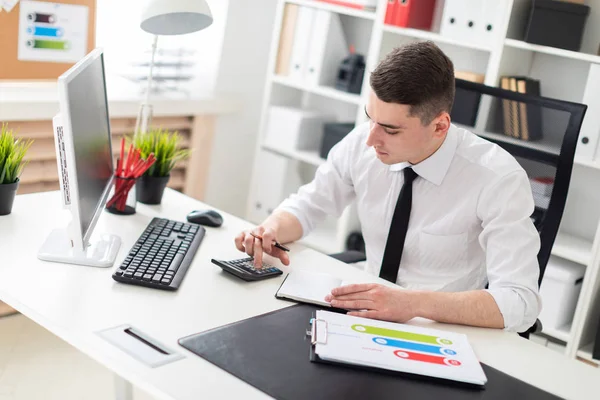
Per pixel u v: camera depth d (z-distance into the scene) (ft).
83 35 9.46
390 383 4.25
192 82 11.38
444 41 9.69
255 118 12.08
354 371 4.33
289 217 6.53
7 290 4.84
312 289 5.41
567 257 9.11
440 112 5.44
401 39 10.51
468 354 4.67
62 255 5.43
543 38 9.00
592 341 9.50
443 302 5.14
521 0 9.21
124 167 6.96
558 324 9.26
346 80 10.91
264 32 11.68
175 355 4.27
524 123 6.89
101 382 8.00
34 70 9.14
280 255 5.91
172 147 7.07
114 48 10.50
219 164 11.80
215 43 11.26
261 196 11.73
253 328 4.73
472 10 9.41
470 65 10.58
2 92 8.85
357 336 4.68
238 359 4.31
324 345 4.49
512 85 9.36
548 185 6.68
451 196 6.15
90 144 5.53
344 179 6.81
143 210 6.82
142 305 4.88
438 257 6.30
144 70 10.57
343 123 11.28
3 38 8.78
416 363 4.45
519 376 4.58
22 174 9.07
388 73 5.24
